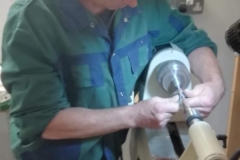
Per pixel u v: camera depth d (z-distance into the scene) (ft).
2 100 4.49
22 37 2.96
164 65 3.51
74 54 3.17
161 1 3.82
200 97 3.29
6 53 3.08
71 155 3.39
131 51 3.52
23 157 3.42
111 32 3.39
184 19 4.02
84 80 3.25
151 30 3.79
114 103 3.45
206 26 5.14
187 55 3.95
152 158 3.18
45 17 3.06
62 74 3.19
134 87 3.79
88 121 3.12
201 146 2.26
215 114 5.69
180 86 3.44
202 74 3.75
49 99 3.03
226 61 5.35
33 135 3.12
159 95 3.62
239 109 4.94
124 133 3.84
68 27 3.14
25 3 3.10
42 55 3.00
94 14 3.23
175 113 3.34
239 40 2.82
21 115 3.07
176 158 3.19
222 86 3.64
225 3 5.01
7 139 4.74
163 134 3.45
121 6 3.15
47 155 3.36
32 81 2.97
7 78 3.07
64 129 3.10
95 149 3.48
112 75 3.40
